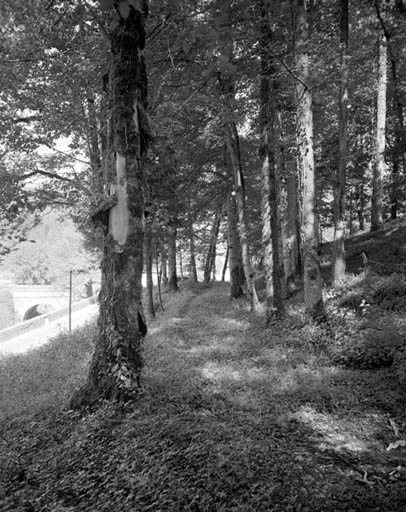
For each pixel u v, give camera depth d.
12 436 5.79
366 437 4.97
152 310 17.16
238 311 14.67
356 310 10.65
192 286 27.20
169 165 10.86
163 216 14.17
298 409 5.87
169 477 3.92
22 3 6.35
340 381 6.79
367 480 3.88
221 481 3.79
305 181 10.31
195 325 13.16
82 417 5.77
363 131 20.83
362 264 14.32
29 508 3.96
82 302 29.67
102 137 8.08
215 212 21.77
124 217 6.25
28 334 20.77
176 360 8.75
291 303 13.38
